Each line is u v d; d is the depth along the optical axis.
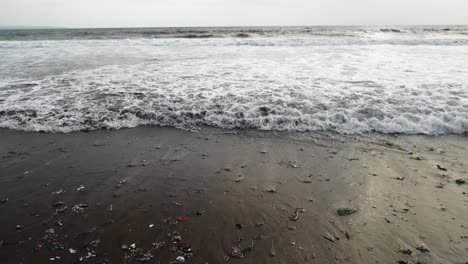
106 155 5.21
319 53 14.20
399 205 3.74
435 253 2.95
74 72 10.39
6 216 3.59
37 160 5.03
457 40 18.28
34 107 7.13
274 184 4.26
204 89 8.16
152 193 4.06
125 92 8.02
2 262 2.88
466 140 5.61
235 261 2.87
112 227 3.38
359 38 20.47
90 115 6.77
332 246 3.06
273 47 16.77
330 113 6.61
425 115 6.38
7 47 17.81
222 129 6.27
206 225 3.40
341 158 5.02
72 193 4.08
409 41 18.44
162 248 3.05
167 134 6.06
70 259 2.91
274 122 6.41
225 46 17.48
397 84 8.30
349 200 3.86
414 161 4.88
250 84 8.57
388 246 3.05
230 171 4.64
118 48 17.00
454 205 3.72
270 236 3.21
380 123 6.21
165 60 12.71
